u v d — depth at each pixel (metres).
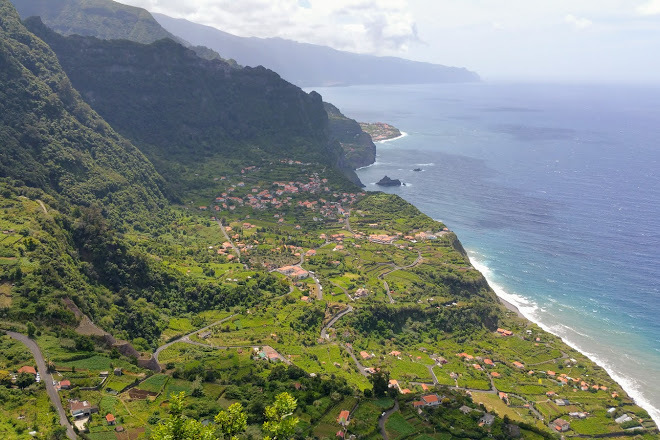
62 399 137.50
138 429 131.75
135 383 155.38
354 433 142.75
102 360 160.38
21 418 126.94
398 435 144.38
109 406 140.12
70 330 170.88
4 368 144.38
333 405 156.12
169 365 176.62
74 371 151.00
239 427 102.69
